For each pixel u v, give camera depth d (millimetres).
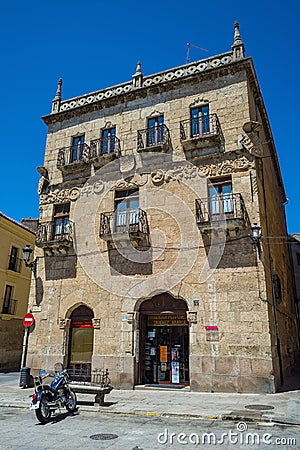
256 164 15445
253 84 16969
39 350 16672
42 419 9234
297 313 28484
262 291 13539
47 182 19484
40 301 17422
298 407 10188
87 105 19562
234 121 15844
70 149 19422
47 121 20688
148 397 12633
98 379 15094
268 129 19891
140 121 18000
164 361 15375
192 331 14125
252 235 14094
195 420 9391
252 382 12812
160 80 18234
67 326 16641
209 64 17219
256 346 13109
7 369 26047
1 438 7754
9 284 27953
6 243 27875
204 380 13445
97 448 6910
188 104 17062
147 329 15984
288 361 18750
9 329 27281
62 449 6871
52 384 10188
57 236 18328
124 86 19172
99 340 15656
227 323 13719
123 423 9141
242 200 14586
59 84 21328
